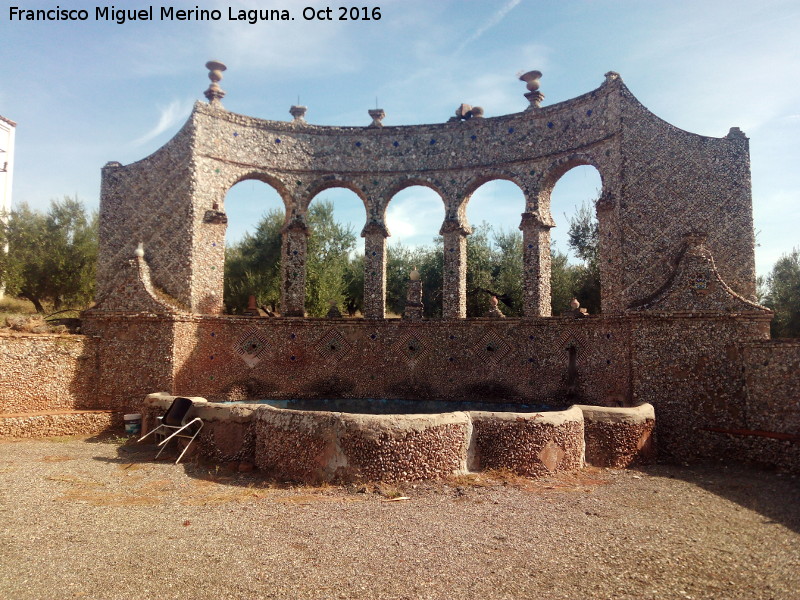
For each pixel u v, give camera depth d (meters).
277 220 36.69
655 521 9.73
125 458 14.42
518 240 36.88
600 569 7.56
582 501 10.84
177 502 10.59
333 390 22.12
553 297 34.09
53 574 7.09
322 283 35.62
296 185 23.77
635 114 19.03
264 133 23.52
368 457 11.68
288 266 23.30
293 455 12.30
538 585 7.03
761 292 30.80
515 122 22.66
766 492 11.90
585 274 33.81
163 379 19.00
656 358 16.67
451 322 21.88
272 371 21.84
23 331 18.72
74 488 11.41
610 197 19.50
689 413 16.14
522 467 12.45
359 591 6.75
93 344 19.08
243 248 37.00
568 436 13.02
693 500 11.18
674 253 18.02
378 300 23.31
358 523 9.32
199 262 21.14
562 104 21.56
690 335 16.47
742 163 17.84
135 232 21.78
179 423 14.45
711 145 18.12
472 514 9.87
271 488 11.68
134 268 19.72
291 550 8.03
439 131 23.78
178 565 7.43
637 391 16.73
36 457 14.42
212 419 13.96
